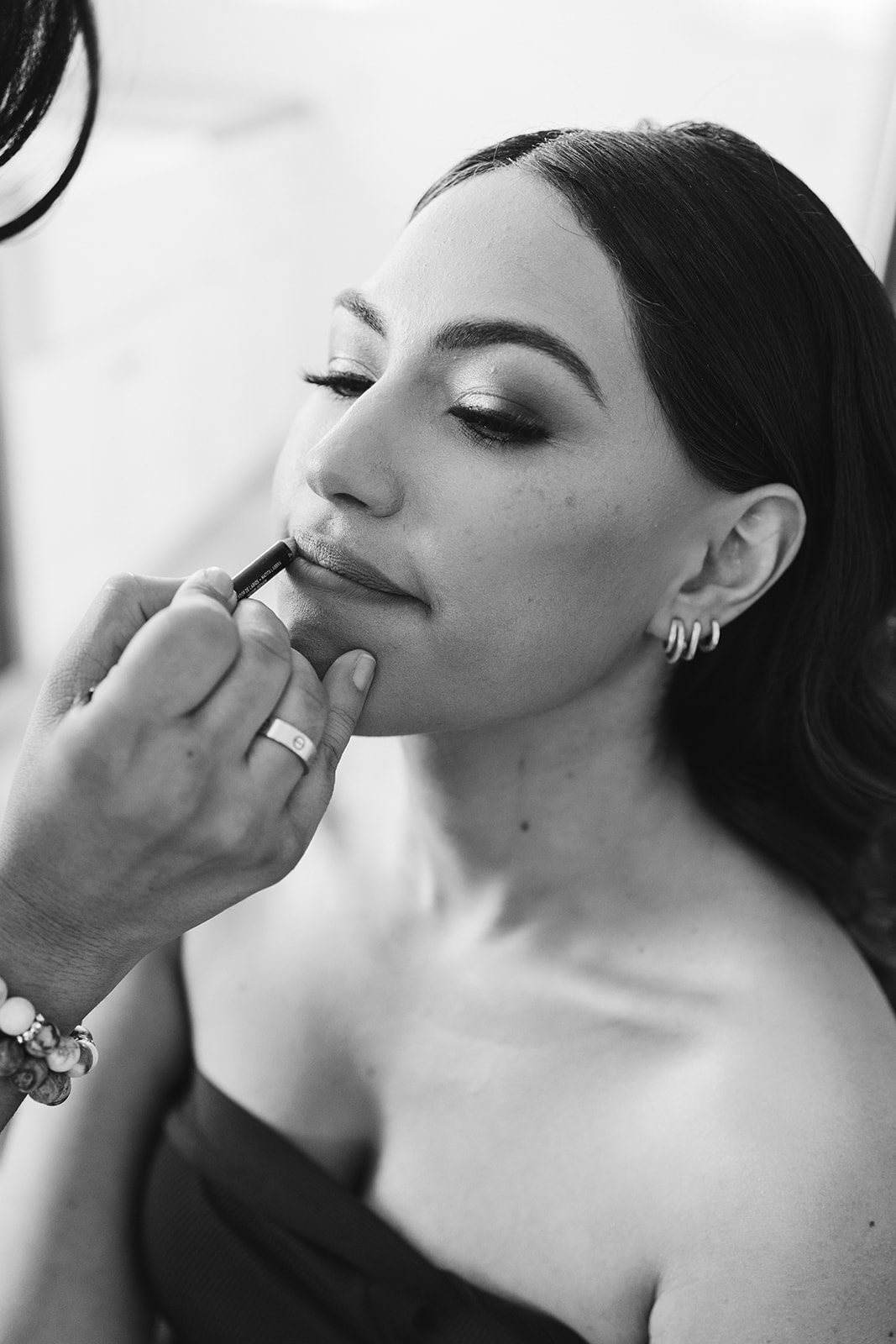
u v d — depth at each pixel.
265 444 3.86
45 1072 0.69
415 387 0.73
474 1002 0.91
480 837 0.90
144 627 0.62
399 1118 0.91
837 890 0.91
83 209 2.53
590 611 0.77
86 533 2.83
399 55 3.59
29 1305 0.90
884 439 0.84
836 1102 0.77
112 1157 0.97
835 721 0.93
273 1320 0.89
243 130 3.29
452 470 0.72
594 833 0.88
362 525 0.73
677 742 0.92
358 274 3.85
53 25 0.72
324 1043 0.95
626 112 3.42
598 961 0.89
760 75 3.25
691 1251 0.76
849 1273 0.73
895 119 1.14
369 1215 0.87
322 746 0.69
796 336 0.79
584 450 0.73
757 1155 0.76
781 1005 0.82
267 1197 0.90
